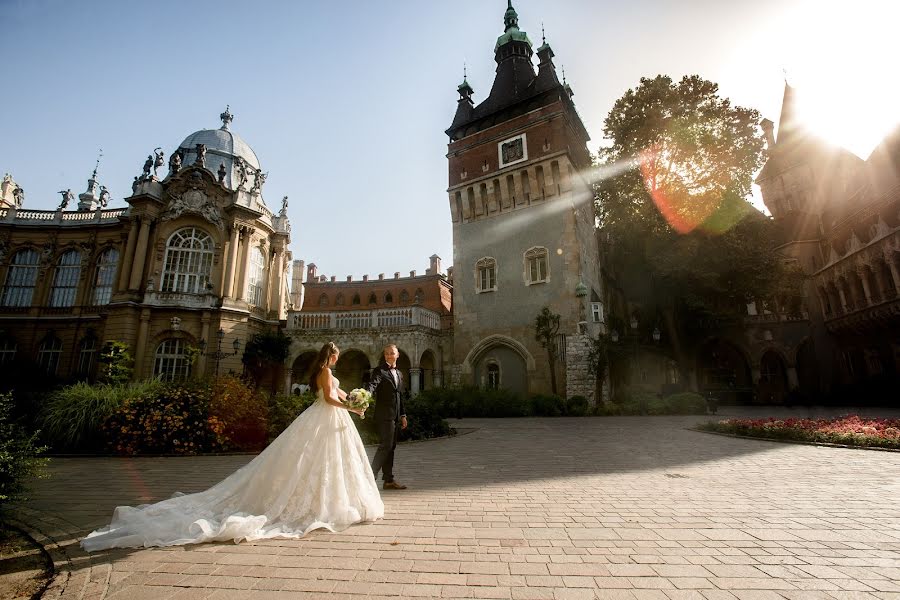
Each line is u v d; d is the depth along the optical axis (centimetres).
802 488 623
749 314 3594
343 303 5062
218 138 3306
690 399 2312
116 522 434
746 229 2736
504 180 3133
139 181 2778
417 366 2742
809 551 374
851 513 493
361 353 3073
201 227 2850
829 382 3344
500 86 3431
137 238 2766
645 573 329
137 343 2561
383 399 652
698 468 794
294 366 2927
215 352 2645
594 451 1016
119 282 2736
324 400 487
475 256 3166
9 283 3172
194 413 1062
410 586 310
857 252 3036
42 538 429
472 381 2961
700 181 2859
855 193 3462
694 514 493
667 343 3030
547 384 2694
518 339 2845
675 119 2823
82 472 792
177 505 455
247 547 391
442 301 4697
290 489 452
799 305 3503
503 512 507
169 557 368
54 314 3095
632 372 3036
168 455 1002
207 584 315
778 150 5162
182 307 2634
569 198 2861
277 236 3291
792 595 291
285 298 3578
